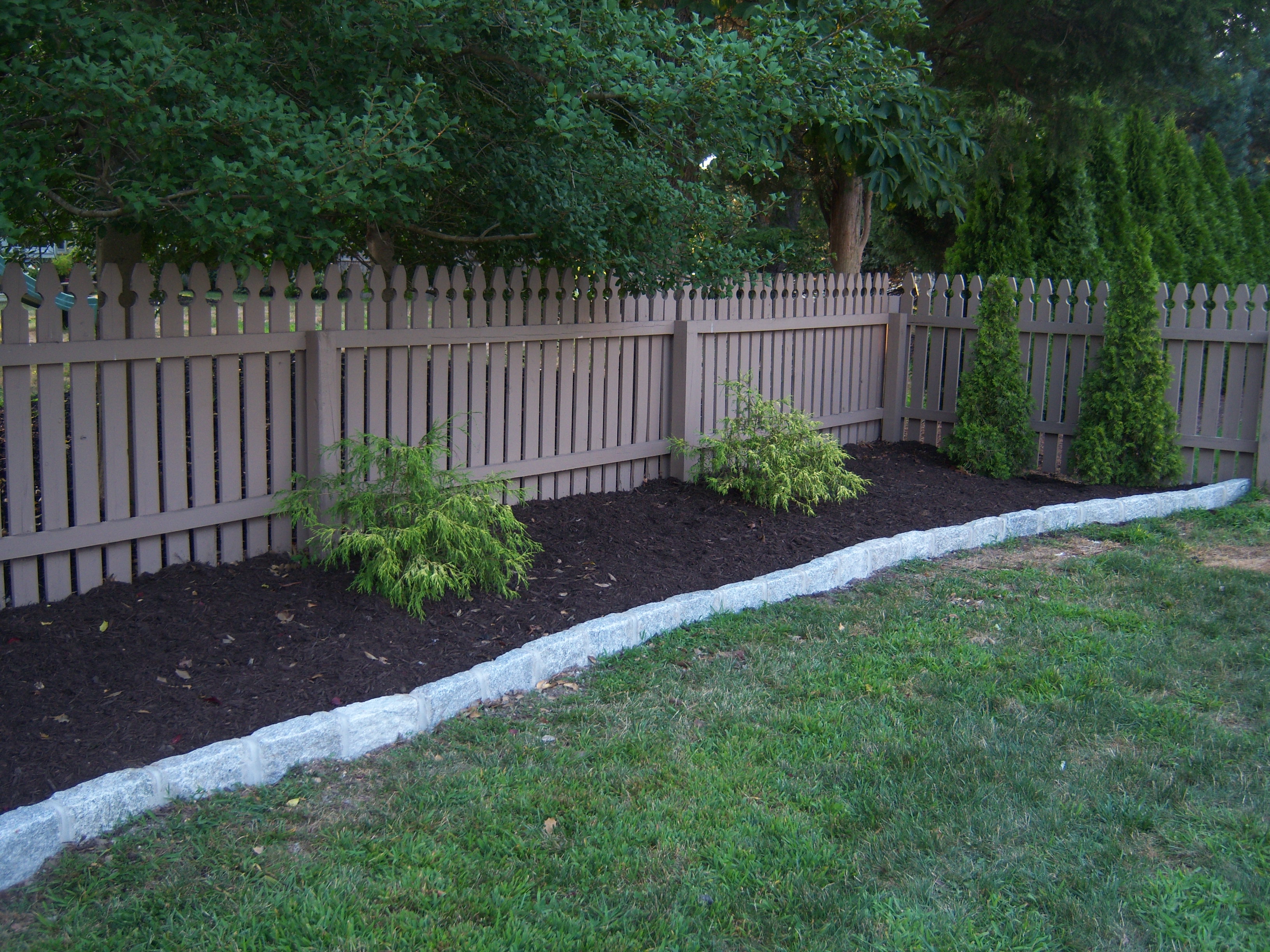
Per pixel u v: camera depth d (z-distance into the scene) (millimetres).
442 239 6914
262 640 4637
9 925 2914
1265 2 11438
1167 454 8875
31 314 5730
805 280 9219
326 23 4734
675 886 3166
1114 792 3736
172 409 5152
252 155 4301
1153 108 12383
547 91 5078
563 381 7164
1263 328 8523
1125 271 8859
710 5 8586
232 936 2879
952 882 3193
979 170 12234
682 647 5129
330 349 5676
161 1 4949
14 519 4625
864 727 4246
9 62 4078
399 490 5516
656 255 6570
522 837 3420
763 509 7449
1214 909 3068
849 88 6090
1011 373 9219
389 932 2912
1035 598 5961
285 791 3676
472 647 4812
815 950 2869
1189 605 5824
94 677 4141
